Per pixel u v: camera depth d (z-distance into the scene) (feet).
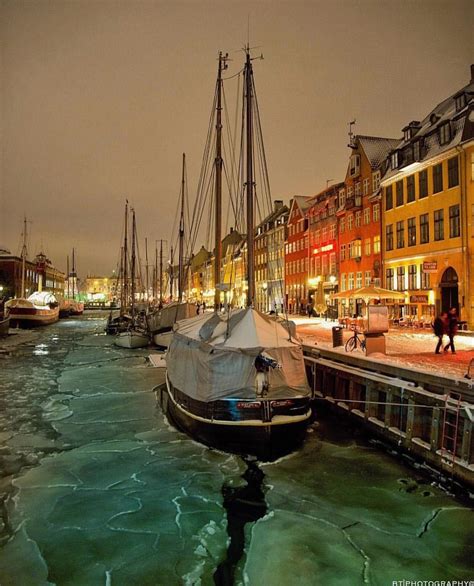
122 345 122.42
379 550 25.58
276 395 37.73
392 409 39.32
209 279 280.72
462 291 86.99
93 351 115.65
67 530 27.73
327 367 52.60
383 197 116.98
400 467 36.06
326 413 51.72
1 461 38.86
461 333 80.38
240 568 24.20
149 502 31.24
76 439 44.37
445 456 31.99
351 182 136.56
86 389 68.23
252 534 27.27
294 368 39.09
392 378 41.34
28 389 68.28
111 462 38.24
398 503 30.37
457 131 90.48
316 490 32.53
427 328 89.25
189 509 30.22
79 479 35.04
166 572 23.89
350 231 136.98
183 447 41.37
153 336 125.08
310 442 41.75
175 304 120.37
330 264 151.33
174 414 47.44
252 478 34.50
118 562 24.67
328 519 28.78
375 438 41.29
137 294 358.64
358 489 32.50
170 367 52.13
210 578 23.43
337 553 25.36
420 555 25.13
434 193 96.53
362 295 72.90
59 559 24.91
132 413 53.98
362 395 45.37
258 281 226.17
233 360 37.73
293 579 23.36
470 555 25.09
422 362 44.98
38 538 26.91
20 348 122.62
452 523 27.86
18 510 30.22
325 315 132.57
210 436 37.88
